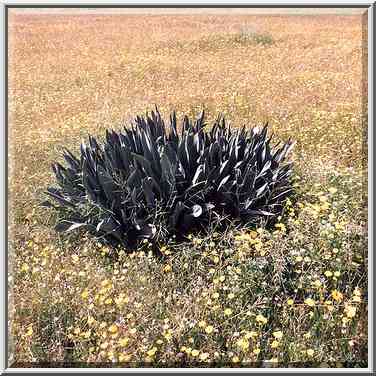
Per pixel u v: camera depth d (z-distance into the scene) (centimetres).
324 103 634
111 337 281
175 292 304
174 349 274
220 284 302
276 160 390
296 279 308
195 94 679
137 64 853
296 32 1101
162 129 389
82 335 283
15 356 281
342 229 337
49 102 673
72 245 363
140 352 272
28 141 516
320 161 445
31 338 289
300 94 665
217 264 326
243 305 298
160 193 344
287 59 858
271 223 366
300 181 411
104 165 369
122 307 295
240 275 308
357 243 335
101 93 709
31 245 359
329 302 285
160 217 343
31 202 417
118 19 1362
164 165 335
